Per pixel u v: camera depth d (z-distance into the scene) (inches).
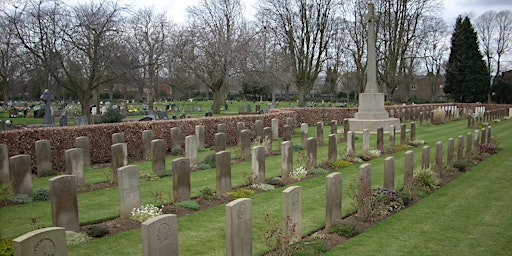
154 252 215.8
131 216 349.4
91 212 368.8
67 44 978.1
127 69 1037.2
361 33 1935.3
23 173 417.7
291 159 512.7
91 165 605.9
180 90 2583.7
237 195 422.9
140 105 2380.7
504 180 505.0
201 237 311.4
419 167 490.3
